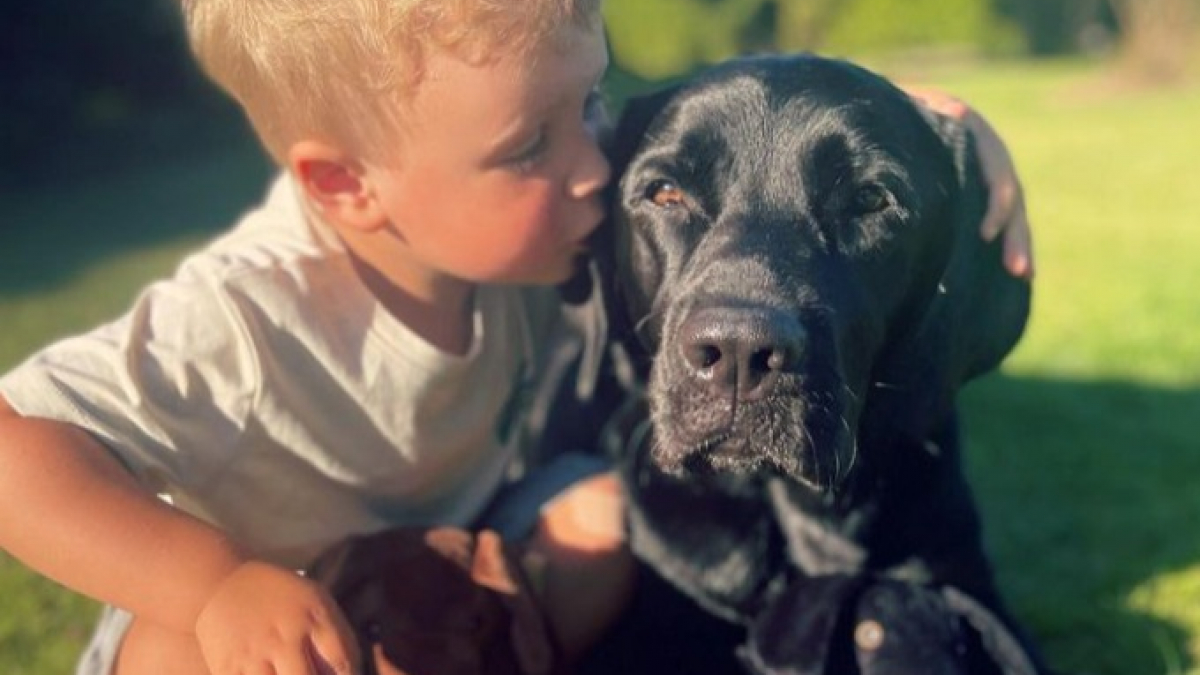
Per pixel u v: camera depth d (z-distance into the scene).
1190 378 1.61
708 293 0.66
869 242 0.70
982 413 1.45
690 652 0.76
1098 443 1.34
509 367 0.80
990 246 0.78
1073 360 1.70
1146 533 1.10
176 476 0.67
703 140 0.71
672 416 0.65
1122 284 2.22
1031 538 1.09
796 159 0.70
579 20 0.68
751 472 0.68
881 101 0.73
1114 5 6.60
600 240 0.76
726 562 0.75
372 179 0.69
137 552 0.62
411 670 0.68
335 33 0.67
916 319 0.73
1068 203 3.16
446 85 0.66
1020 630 0.78
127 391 0.65
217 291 0.68
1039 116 4.97
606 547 0.75
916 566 0.74
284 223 0.74
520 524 0.78
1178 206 3.10
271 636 0.60
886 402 0.73
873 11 8.38
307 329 0.70
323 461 0.71
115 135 4.05
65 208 3.27
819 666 0.71
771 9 8.45
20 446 0.63
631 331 0.76
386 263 0.72
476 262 0.70
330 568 0.70
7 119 3.75
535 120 0.68
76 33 3.91
